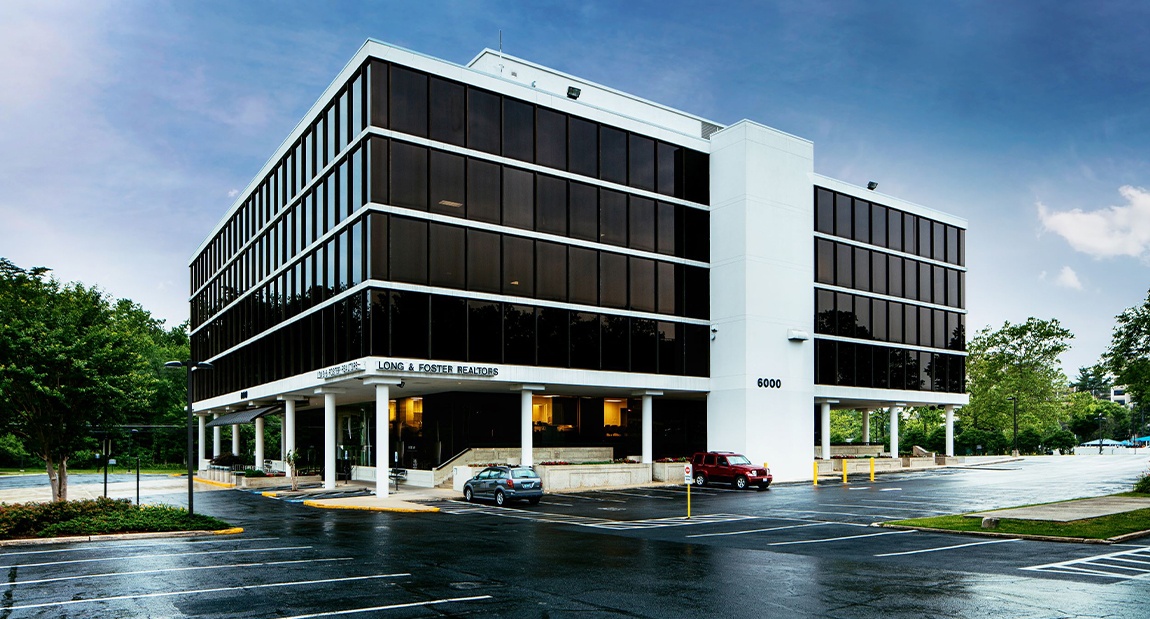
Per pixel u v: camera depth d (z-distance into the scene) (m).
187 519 22.95
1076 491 33.78
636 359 42.91
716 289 46.19
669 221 45.22
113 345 30.97
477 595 13.01
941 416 91.94
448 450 44.19
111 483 54.59
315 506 33.22
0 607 12.26
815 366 49.81
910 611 11.74
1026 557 16.92
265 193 51.12
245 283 54.75
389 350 34.62
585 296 41.22
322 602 12.45
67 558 17.36
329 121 40.34
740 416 44.00
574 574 15.06
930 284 58.66
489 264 38.03
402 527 24.16
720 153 46.84
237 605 12.24
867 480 44.06
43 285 42.62
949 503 29.55
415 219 35.97
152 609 12.00
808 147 48.44
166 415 85.50
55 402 28.89
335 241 38.50
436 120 37.12
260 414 47.53
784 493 35.78
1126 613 11.47
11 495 43.78
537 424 46.66
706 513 27.62
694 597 12.85
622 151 43.62
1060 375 84.94
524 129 40.00
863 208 54.06
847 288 52.12
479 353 37.25
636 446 50.88
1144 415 118.31
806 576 14.77
